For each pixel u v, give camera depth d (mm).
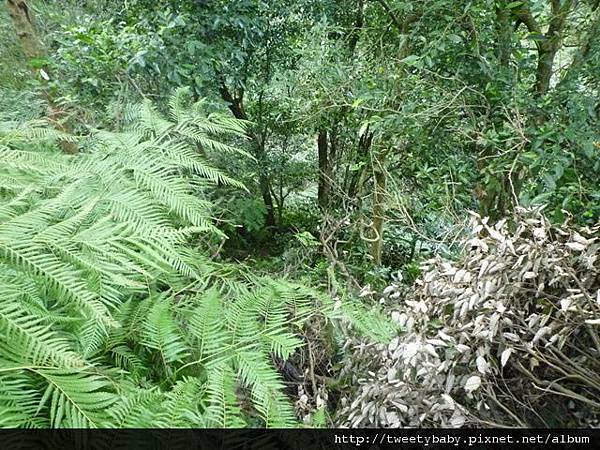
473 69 2215
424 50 2211
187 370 1271
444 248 2229
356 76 2686
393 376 1436
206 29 3043
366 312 1547
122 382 1090
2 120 2182
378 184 2734
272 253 4199
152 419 908
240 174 3664
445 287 1481
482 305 1376
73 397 847
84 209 1188
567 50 2268
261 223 3783
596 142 1744
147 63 2609
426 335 1472
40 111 2451
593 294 1309
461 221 2201
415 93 2318
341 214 3422
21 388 906
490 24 2182
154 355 1295
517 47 2170
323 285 2070
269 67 3803
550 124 1865
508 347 1300
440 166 2311
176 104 1986
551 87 2221
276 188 4867
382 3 3012
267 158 4223
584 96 1886
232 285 1533
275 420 1078
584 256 1305
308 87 2930
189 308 1428
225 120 1902
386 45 2918
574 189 1764
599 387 1253
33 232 1087
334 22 3576
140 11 3062
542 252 1328
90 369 1054
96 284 1103
